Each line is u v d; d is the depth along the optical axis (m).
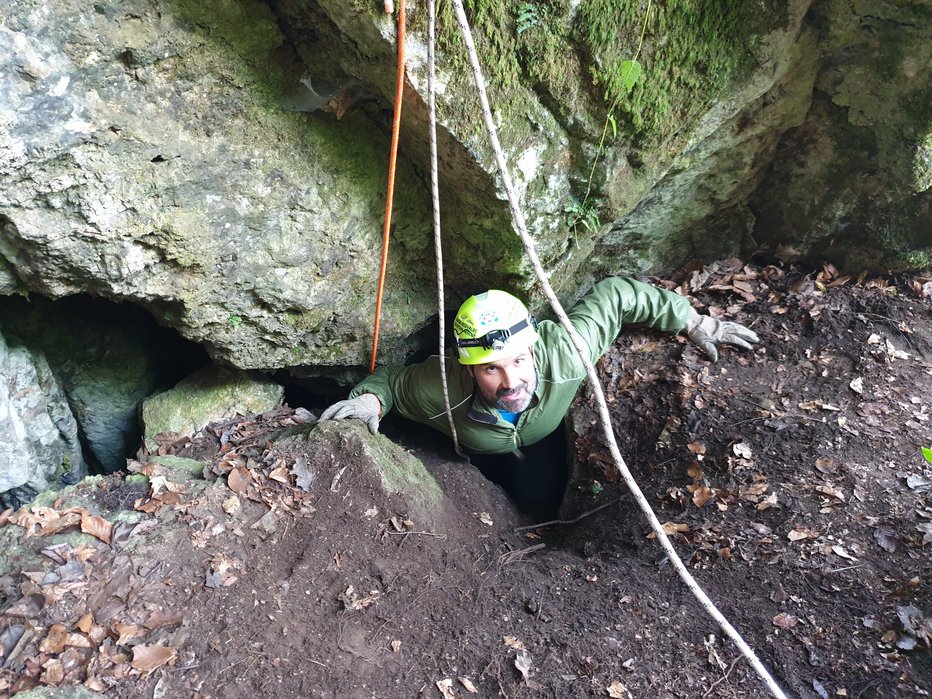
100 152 2.71
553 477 4.45
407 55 2.72
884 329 3.95
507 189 2.21
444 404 3.85
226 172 3.04
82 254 2.89
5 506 3.85
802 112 3.91
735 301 4.43
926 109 3.59
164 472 3.35
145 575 2.84
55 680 2.47
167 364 4.45
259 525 3.14
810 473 3.38
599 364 4.32
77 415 4.21
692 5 3.10
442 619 2.94
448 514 3.56
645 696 2.60
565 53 3.02
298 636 2.78
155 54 2.68
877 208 4.05
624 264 4.60
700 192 4.23
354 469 3.38
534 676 2.70
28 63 2.45
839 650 2.68
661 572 3.16
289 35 2.95
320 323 3.78
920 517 3.05
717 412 3.83
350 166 3.34
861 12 3.39
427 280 4.08
